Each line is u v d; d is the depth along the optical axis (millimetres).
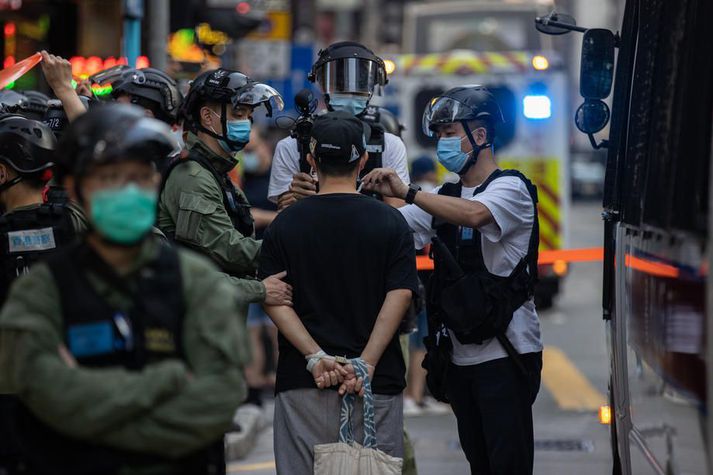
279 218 13203
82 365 8297
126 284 8375
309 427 13031
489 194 14289
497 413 14367
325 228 12984
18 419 8617
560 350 35281
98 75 15914
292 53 46062
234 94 14211
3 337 8336
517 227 14438
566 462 21516
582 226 84500
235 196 14648
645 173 11781
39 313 8242
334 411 12945
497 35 47688
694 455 8859
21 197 12352
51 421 8211
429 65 43500
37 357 8195
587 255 22156
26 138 12297
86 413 8117
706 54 9195
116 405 8117
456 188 14984
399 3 82000
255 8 44250
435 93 43469
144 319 8344
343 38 102312
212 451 9047
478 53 43562
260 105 14602
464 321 14266
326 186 13250
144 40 26484
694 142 9195
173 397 8258
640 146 12375
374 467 12609
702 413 8578
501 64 42812
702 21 9469
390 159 16000
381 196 15930
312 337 12992
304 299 13047
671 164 10141
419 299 14906
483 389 14438
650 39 12258
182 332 8445
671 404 9750
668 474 9930
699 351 8656
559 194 42438
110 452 8367
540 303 42531
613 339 14297
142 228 8242
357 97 15391
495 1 48438
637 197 12344
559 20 15992
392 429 13242
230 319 8523
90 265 8352
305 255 12992
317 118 13383
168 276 8445
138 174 8281
